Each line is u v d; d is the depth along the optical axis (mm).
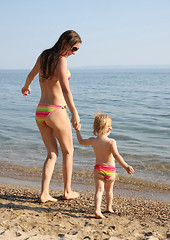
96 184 3451
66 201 3865
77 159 6332
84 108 15398
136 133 9078
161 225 3129
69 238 2541
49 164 3717
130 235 2771
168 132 9195
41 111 3543
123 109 14938
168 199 4273
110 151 3400
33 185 4805
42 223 2971
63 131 3584
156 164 6023
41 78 3543
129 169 3326
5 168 5746
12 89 33656
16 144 7645
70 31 3402
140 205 3943
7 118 11977
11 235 2566
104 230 2863
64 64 3365
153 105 16625
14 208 3414
